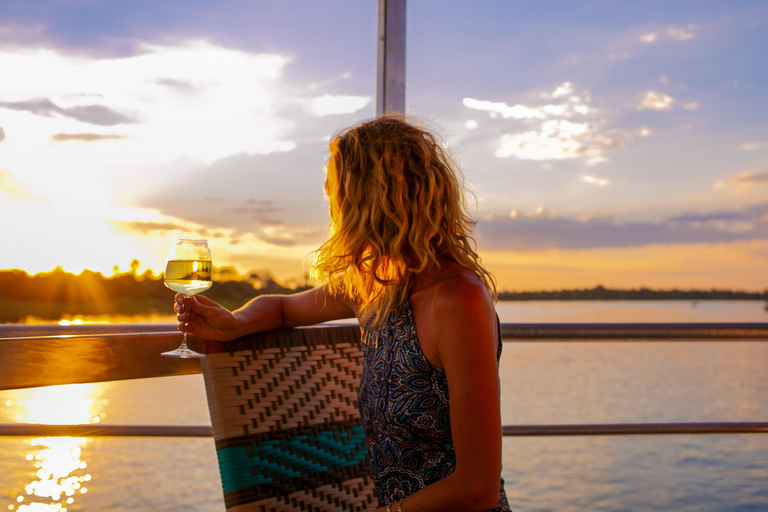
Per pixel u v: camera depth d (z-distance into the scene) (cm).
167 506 652
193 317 113
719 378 1898
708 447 1137
